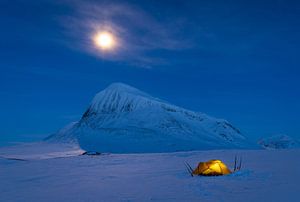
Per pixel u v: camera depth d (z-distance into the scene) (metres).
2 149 109.38
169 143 134.12
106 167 23.31
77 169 22.67
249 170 15.88
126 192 11.82
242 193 10.31
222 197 9.88
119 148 124.62
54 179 17.09
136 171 19.53
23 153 92.81
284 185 11.38
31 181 16.66
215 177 14.55
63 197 11.48
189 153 35.88
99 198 10.91
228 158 25.59
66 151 105.50
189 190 11.47
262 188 10.99
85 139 138.88
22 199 11.52
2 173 21.50
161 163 25.12
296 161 20.23
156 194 11.04
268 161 20.95
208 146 137.00
